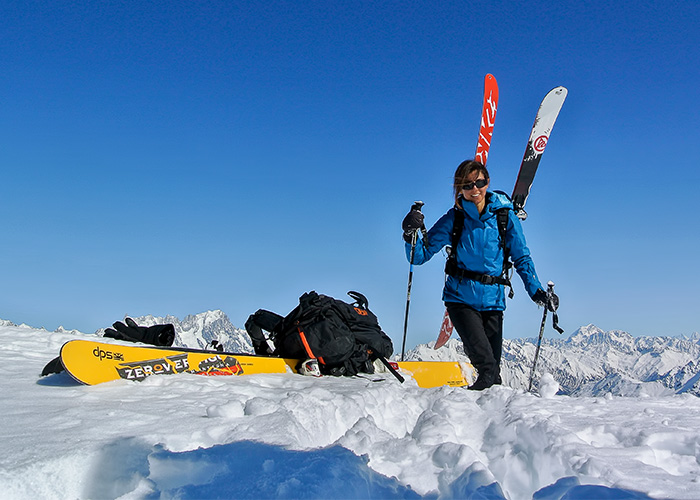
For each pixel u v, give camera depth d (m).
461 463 2.48
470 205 4.79
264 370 5.14
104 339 6.04
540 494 2.27
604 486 2.13
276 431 2.59
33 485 2.05
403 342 6.12
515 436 3.08
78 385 3.74
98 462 2.24
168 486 2.17
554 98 8.30
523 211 5.88
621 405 3.97
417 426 3.15
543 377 4.70
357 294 6.05
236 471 2.19
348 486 2.07
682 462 2.73
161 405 3.17
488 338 5.02
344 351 5.30
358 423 2.97
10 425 2.62
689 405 4.04
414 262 5.18
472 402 3.65
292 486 2.00
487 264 4.85
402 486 2.35
